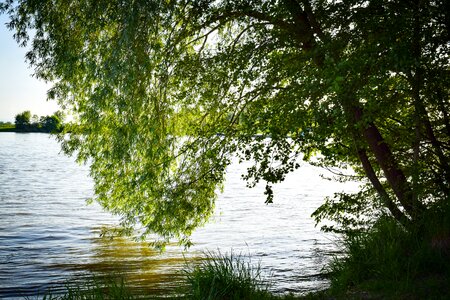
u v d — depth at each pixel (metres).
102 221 20.91
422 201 8.05
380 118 8.33
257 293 6.62
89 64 8.90
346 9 7.19
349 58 6.30
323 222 20.42
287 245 15.52
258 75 8.23
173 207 9.93
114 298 6.40
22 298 9.73
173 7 8.73
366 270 6.78
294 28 8.07
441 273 6.07
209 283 6.64
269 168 7.92
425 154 8.40
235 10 8.57
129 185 9.95
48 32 9.34
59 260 13.45
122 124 9.38
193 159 9.88
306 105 7.09
